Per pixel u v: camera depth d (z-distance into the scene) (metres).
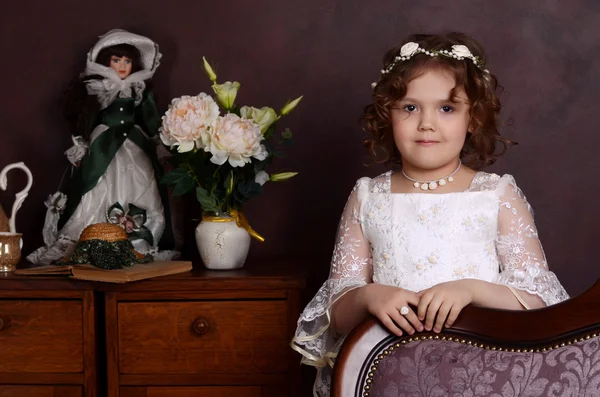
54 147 2.35
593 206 2.26
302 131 2.32
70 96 2.27
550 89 2.25
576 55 2.24
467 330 1.17
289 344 1.86
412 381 1.16
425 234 1.60
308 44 2.30
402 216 1.63
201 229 1.96
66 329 1.86
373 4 2.28
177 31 2.33
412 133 1.60
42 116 2.35
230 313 1.86
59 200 2.12
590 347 1.09
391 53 1.74
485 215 1.60
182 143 1.89
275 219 2.34
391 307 1.29
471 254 1.59
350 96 2.30
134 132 2.12
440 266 1.58
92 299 1.85
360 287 1.47
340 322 1.51
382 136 1.78
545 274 1.56
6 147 2.36
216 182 1.97
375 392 1.18
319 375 1.64
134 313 1.86
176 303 1.86
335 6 2.29
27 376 1.87
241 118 1.91
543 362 1.11
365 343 1.20
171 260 2.12
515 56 2.25
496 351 1.14
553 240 2.27
